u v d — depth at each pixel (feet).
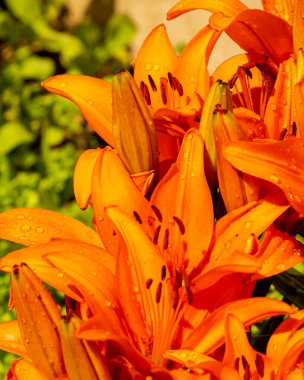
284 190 2.63
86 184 2.83
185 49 2.96
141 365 2.63
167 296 2.73
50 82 2.94
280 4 3.01
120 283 2.66
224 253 2.70
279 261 2.68
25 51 6.68
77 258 2.66
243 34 2.94
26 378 2.78
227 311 2.60
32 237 2.85
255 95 3.03
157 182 2.86
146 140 2.80
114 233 2.75
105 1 6.99
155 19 6.60
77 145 6.35
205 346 2.64
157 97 2.98
